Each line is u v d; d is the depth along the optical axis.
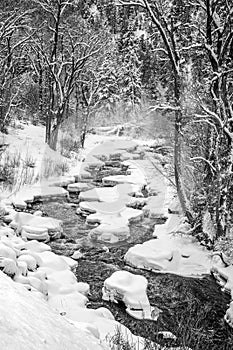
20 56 21.94
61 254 10.17
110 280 8.18
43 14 21.33
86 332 4.29
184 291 8.57
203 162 11.43
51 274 8.02
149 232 11.89
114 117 34.12
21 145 19.17
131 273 9.13
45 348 2.90
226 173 9.86
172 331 6.98
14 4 20.08
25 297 3.93
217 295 8.45
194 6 11.31
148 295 8.35
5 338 2.71
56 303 6.79
